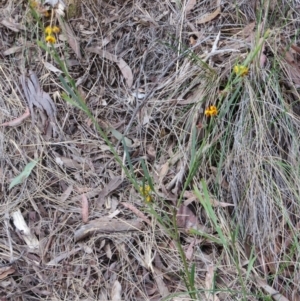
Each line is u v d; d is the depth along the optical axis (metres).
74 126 1.17
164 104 1.15
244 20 1.22
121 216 1.06
